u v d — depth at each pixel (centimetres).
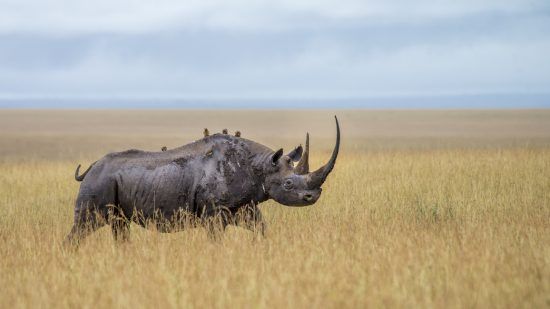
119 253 3509
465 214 4784
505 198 5225
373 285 2838
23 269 3256
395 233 3831
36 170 8350
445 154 9000
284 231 4047
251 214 4194
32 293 2841
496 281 2872
